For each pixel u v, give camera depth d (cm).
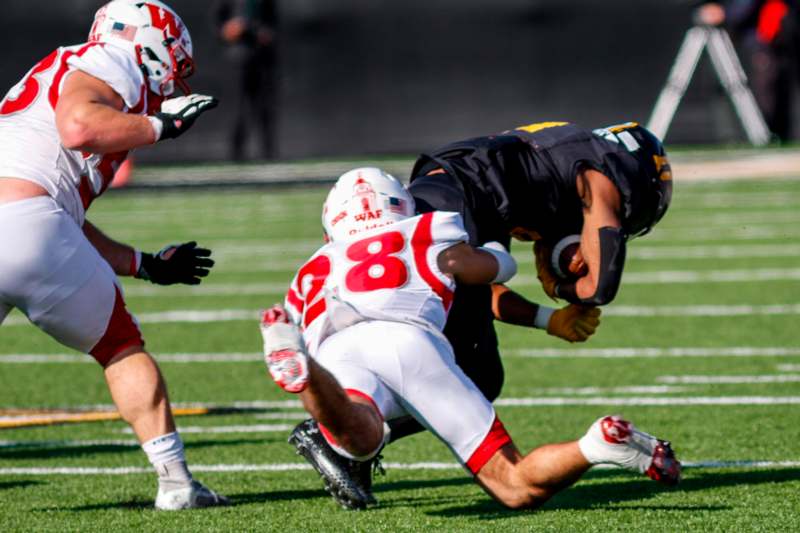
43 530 1622
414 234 1623
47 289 1644
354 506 1677
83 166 1673
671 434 2145
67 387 2717
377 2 8688
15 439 2238
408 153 8700
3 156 1650
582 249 1775
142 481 1912
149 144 1634
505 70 8606
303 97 8756
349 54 8731
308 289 1638
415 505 1719
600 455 1451
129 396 1708
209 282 4209
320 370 1463
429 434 2217
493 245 1677
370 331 1573
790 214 5581
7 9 8431
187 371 2848
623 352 2928
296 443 1686
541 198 1783
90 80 1645
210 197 6900
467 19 8619
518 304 1830
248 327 3406
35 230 1623
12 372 2888
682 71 8088
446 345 1595
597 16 8481
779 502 1684
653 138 1867
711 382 2573
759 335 3077
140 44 1705
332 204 1675
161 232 5478
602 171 1784
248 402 2531
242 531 1588
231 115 8731
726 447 2039
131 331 1725
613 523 1587
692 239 4959
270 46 8150
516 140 1817
